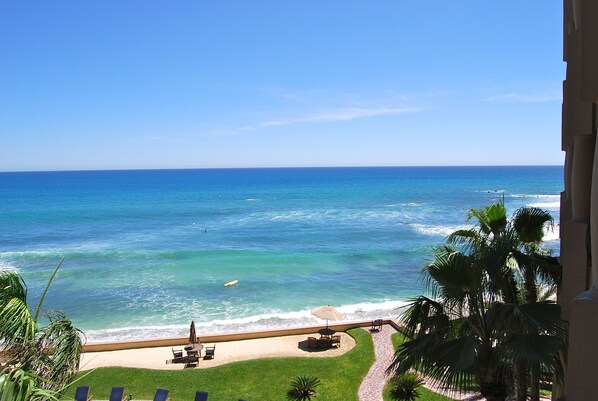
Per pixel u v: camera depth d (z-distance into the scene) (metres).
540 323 6.03
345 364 16.83
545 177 188.62
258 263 38.56
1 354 7.54
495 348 7.16
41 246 47.53
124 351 18.73
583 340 2.65
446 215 70.12
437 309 7.78
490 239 9.30
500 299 8.23
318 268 36.66
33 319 8.19
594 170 2.87
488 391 7.44
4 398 4.19
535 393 7.20
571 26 5.96
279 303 27.34
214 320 24.08
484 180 168.00
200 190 128.75
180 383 15.37
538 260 7.82
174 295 29.05
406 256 40.84
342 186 142.62
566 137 6.35
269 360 17.33
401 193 113.75
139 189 132.75
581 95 2.74
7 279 8.18
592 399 2.63
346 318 24.08
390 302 27.19
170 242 49.56
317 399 14.05
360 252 42.81
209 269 36.38
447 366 6.36
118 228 60.25
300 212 76.25
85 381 15.43
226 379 15.67
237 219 68.19
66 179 194.00
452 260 7.21
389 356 17.55
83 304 27.14
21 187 140.75
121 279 33.25
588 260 5.29
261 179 189.12
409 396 13.87
